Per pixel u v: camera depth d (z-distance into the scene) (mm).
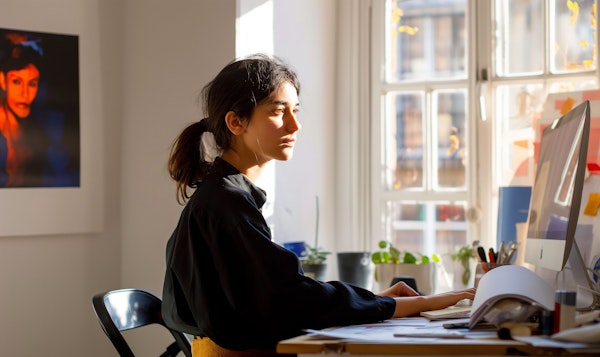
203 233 1613
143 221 2787
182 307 1721
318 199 2963
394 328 1425
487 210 2902
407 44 3031
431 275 2672
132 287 2803
